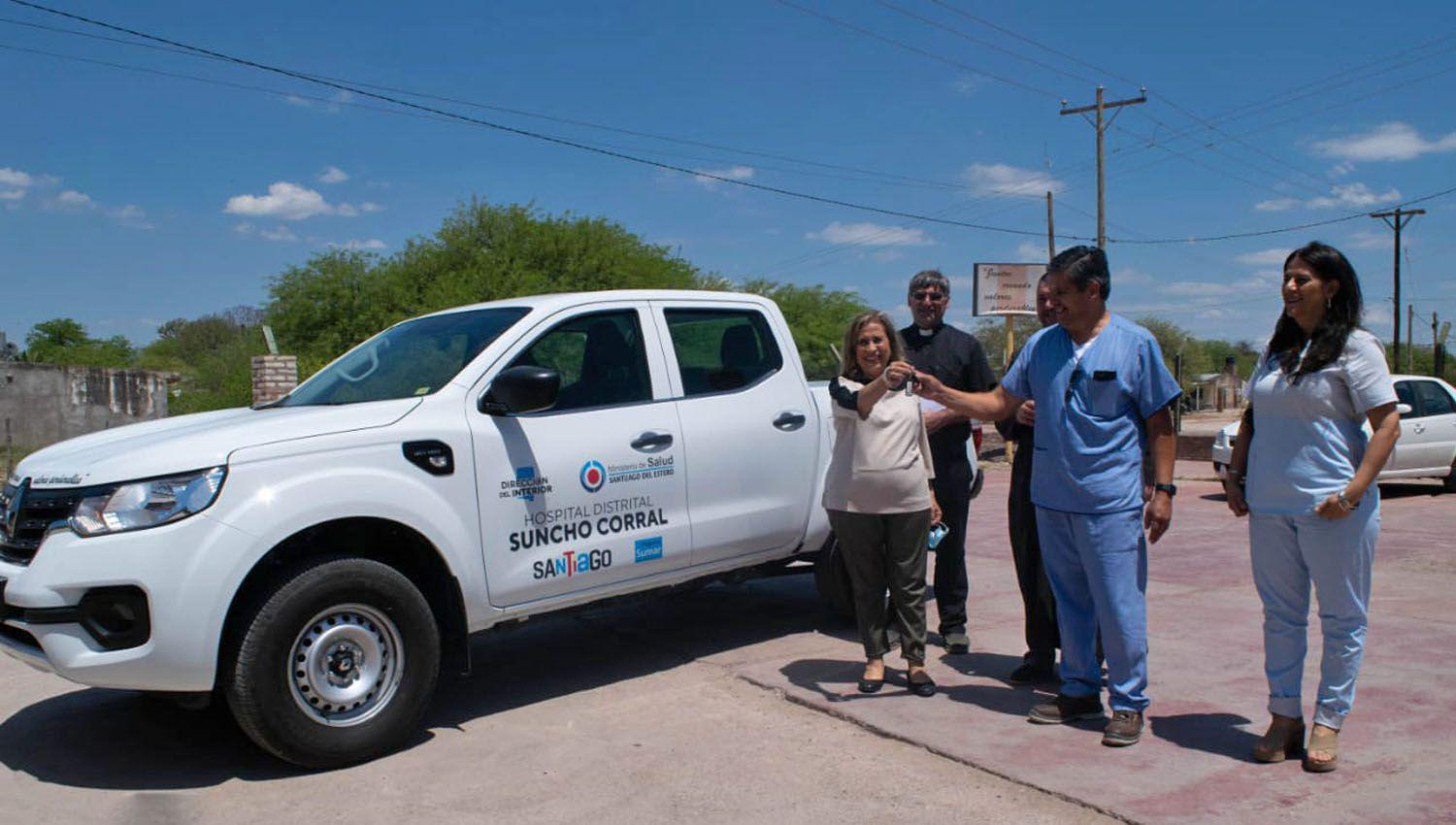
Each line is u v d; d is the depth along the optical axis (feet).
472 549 15.12
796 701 16.37
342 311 99.14
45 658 13.30
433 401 15.28
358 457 14.25
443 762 14.21
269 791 13.34
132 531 12.84
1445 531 33.32
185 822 12.47
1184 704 15.49
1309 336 12.55
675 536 17.60
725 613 22.95
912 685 16.47
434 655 14.75
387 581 14.20
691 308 19.04
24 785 13.78
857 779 13.17
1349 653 12.57
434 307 95.14
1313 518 12.46
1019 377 14.84
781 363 20.08
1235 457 13.88
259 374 53.06
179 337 219.41
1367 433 12.63
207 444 13.53
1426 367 196.54
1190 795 12.07
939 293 18.56
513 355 16.33
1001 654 19.03
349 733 13.88
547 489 16.01
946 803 12.34
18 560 13.64
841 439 16.30
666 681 17.88
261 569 13.62
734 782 13.20
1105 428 13.78
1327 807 11.66
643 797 12.83
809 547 20.06
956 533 18.78
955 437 18.69
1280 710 12.99
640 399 17.65
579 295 17.66
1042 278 15.71
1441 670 16.81
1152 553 30.07
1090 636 14.73
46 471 13.96
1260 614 21.33
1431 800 11.76
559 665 19.19
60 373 106.11
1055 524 14.38
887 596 19.62
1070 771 12.94
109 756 14.83
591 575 16.53
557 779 13.48
